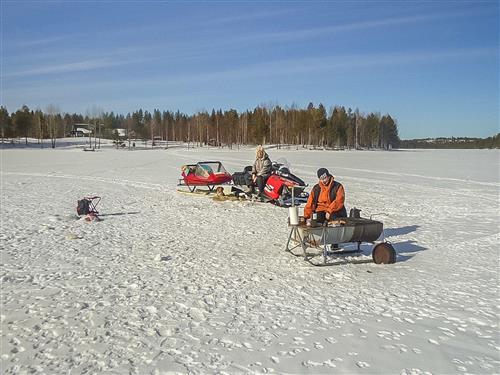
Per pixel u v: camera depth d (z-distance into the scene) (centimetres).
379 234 756
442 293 598
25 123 9606
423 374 390
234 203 1438
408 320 508
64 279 646
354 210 826
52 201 1484
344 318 511
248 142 10356
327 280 651
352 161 4331
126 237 941
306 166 3453
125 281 638
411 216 1231
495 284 637
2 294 582
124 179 2298
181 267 711
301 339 455
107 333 466
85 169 3022
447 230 1034
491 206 1412
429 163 4038
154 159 4356
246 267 713
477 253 816
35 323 490
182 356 416
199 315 515
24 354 421
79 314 516
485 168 3322
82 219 1149
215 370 391
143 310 529
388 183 2152
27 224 1066
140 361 407
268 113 9931
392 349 436
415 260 766
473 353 430
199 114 11162
